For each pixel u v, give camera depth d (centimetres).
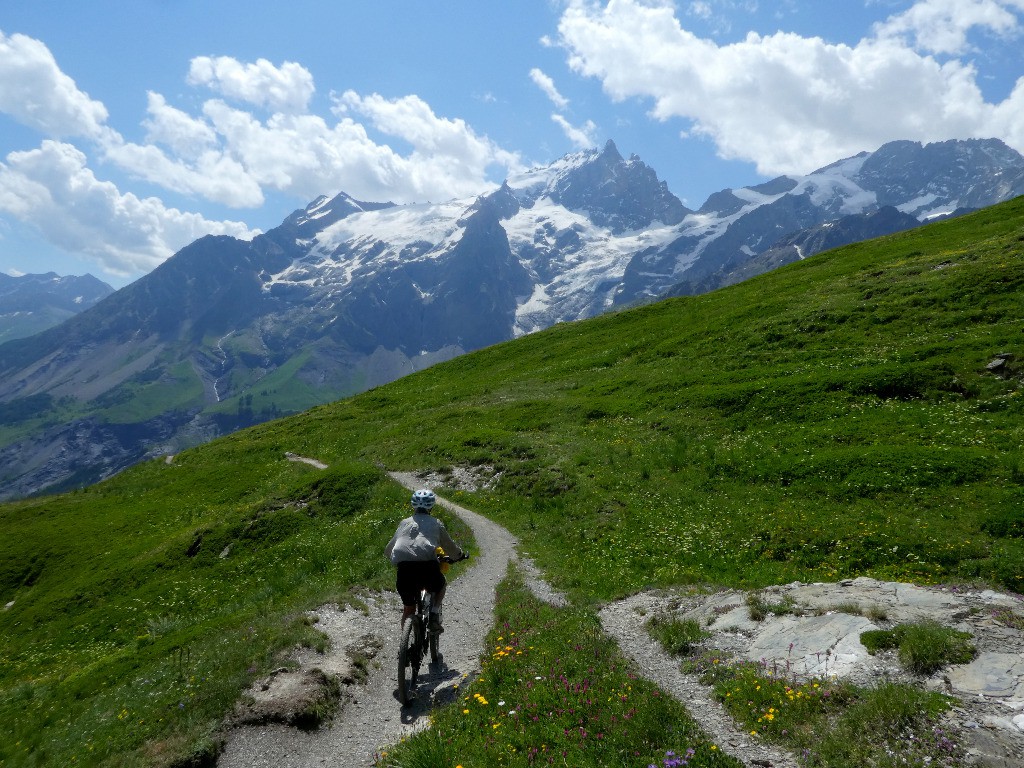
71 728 1266
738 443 3372
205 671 1223
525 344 9088
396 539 1173
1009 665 828
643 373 5494
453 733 904
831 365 4212
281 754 953
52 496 6662
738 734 845
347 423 7069
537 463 3653
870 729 756
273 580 2452
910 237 7894
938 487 2389
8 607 4228
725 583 1898
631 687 970
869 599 1211
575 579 1958
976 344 3769
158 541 4378
